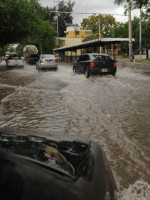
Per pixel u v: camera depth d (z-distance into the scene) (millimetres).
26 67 32438
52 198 1840
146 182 3641
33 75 20234
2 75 20484
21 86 13750
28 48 53281
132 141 5195
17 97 10281
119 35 55969
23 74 21297
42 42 57000
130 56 29375
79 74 18438
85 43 30656
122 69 25094
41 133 3486
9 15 27203
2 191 1679
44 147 2686
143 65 23750
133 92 11008
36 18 30547
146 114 7273
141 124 6344
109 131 5809
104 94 10609
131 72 21281
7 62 29656
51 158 2373
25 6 28391
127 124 6355
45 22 56219
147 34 48344
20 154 2285
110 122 6480
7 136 2920
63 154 2613
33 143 2742
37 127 6184
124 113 7422
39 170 2018
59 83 14625
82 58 18094
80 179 2162
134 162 4273
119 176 3777
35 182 1876
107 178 2754
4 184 1717
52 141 2982
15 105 8766
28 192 1780
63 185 1980
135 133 5699
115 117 7012
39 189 1843
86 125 6281
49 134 3498
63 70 25375
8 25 27594
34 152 2426
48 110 7961
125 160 4332
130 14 28328
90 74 16625
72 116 7156
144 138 5391
